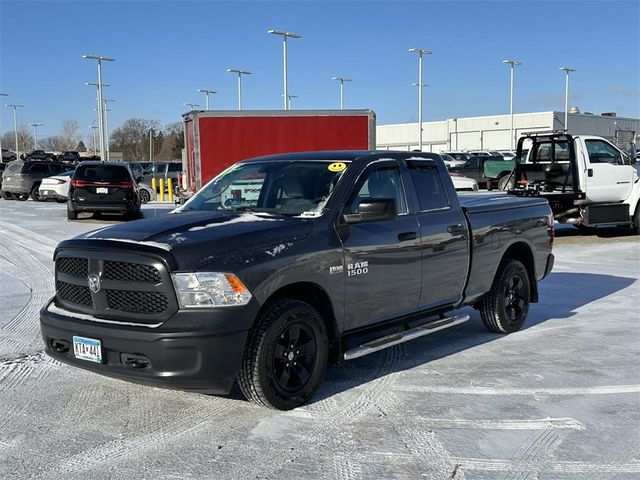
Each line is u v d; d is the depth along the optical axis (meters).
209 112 18.55
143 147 107.00
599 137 15.11
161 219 5.05
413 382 5.45
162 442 4.28
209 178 18.69
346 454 4.10
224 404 4.94
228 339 4.27
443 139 85.44
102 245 4.49
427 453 4.11
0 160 66.44
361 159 5.55
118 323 4.37
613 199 15.31
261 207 5.41
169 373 4.21
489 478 3.79
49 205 27.78
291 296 4.94
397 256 5.49
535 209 7.41
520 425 4.56
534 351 6.38
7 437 4.38
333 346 5.10
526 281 7.21
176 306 4.23
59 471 3.89
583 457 4.07
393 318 5.60
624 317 7.82
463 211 6.41
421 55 53.56
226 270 4.31
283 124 18.98
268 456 4.06
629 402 5.00
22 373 5.70
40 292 9.14
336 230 5.05
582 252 13.42
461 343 6.67
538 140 15.35
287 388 4.73
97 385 5.40
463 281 6.30
